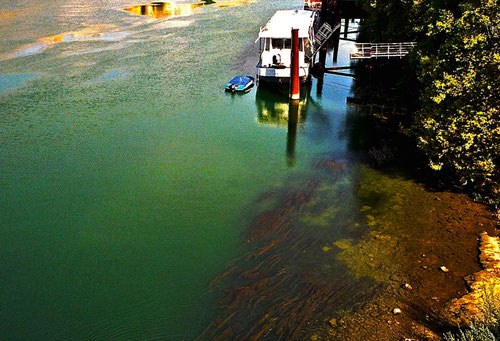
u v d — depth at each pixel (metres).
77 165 28.52
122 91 41.69
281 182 26.19
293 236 20.78
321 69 45.94
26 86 42.91
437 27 26.55
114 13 78.62
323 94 41.44
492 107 22.31
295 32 37.34
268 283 17.72
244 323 15.79
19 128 33.88
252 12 79.12
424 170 25.98
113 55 53.25
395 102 37.62
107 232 22.00
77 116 36.06
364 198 23.64
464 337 13.16
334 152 29.67
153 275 18.92
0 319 16.88
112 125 34.47
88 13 78.31
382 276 17.67
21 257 20.34
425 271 17.69
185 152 30.22
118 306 17.31
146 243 21.08
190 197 24.89
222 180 26.59
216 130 33.72
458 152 22.83
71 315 17.00
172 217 23.09
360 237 20.34
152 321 16.45
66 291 18.23
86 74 46.47
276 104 39.09
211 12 79.75
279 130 33.75
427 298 16.19
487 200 22.19
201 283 18.28
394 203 22.92
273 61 41.31
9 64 49.56
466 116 22.45
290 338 14.91
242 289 17.47
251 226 21.88
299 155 29.52
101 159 29.27
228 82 43.34
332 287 17.20
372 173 26.28
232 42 58.66
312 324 15.43
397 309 15.67
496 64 21.41
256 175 27.09
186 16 76.44
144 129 33.78
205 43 58.47
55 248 20.92
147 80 44.75
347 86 43.59
